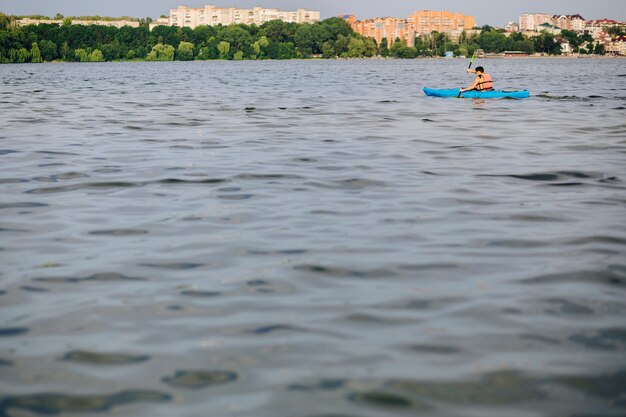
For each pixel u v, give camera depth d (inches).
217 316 233.8
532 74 2896.2
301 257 298.4
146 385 187.9
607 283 266.4
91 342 214.1
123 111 1038.4
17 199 415.5
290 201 406.6
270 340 214.7
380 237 330.3
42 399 181.0
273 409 175.3
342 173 496.7
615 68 3937.0
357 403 178.1
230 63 6008.9
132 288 260.7
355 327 224.5
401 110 1023.6
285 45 7436.0
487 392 183.5
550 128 781.9
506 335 218.2
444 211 384.5
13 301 248.5
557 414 173.0
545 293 255.3
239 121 870.4
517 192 436.1
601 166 528.7
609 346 210.1
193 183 459.5
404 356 203.8
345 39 7529.5
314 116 935.0
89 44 6373.0
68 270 281.9
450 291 257.6
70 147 631.2
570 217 371.6
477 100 1216.2
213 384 188.2
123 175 487.8
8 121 877.2
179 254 302.8
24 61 5821.9
